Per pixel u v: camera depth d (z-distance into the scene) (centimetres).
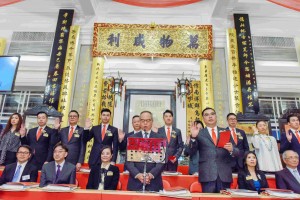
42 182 352
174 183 394
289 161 356
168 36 750
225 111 702
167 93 752
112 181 352
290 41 790
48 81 694
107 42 743
